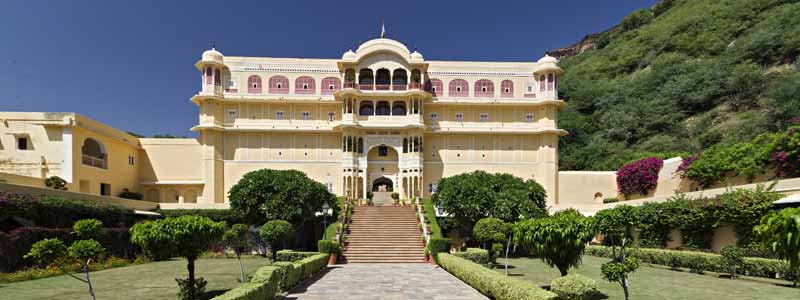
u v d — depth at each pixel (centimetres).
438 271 2423
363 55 4612
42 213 2378
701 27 7531
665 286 1830
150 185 4444
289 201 3281
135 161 4419
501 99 4791
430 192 4672
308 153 4644
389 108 4725
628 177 4391
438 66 4844
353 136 4528
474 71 4853
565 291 1355
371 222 3472
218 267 2575
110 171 3934
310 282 2014
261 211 3300
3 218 2170
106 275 2214
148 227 1444
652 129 6397
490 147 4741
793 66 5731
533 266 2605
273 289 1539
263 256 3291
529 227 1576
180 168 4500
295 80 4709
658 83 7044
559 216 1575
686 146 5691
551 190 4594
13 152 3334
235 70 4634
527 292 1211
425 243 3064
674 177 3862
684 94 6481
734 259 2111
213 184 4428
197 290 1545
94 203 2808
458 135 4741
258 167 4578
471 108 4800
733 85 5994
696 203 2645
